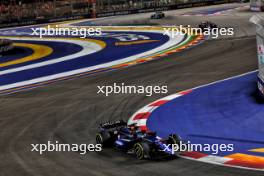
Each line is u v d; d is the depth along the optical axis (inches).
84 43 3065.9
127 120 1198.3
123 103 1384.1
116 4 5349.4
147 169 828.0
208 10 4562.0
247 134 1003.3
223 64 1868.8
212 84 1520.7
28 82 1883.6
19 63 2434.8
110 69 2012.8
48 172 861.2
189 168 816.9
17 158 962.7
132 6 5201.8
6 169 900.0
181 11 4781.0
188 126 1099.3
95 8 5157.5
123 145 928.9
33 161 935.0
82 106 1391.5
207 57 2074.3
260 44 1246.3
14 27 5019.7
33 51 2918.3
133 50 2534.5
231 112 1180.5
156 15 4200.3
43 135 1123.9
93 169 855.1
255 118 1108.5
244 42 2396.7
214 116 1161.4
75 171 853.8
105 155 933.2
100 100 1448.1
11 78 2010.3
